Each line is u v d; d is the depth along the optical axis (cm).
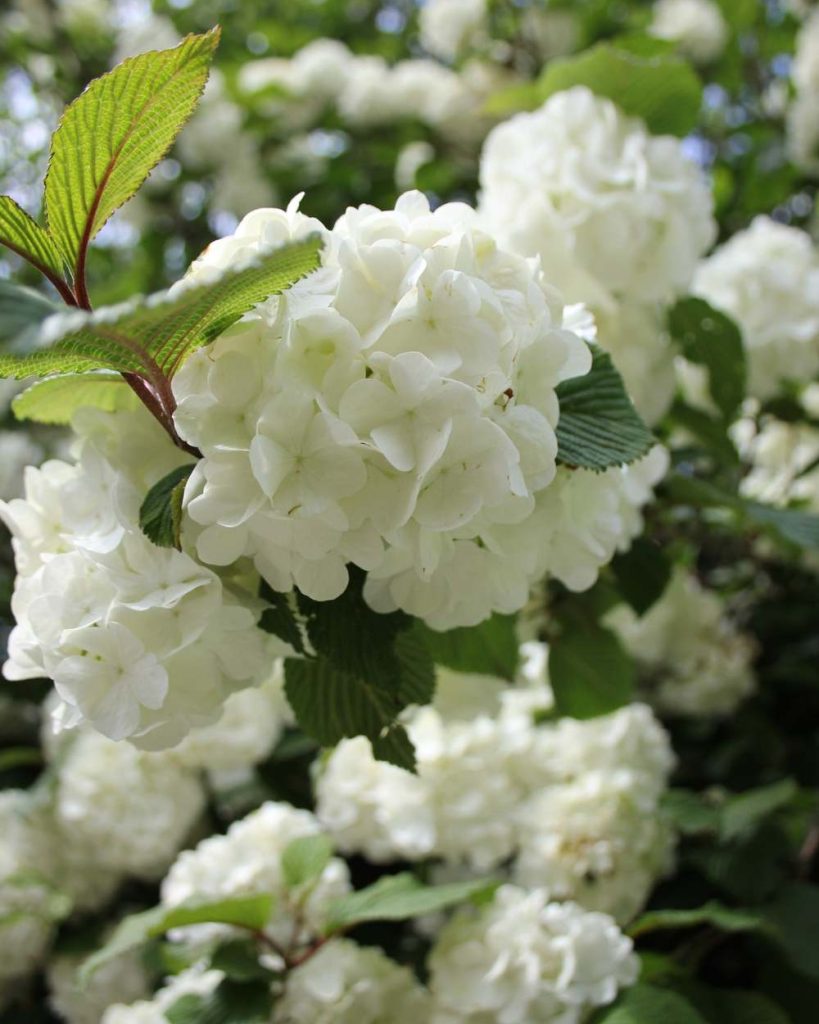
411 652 44
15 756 77
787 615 77
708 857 59
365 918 51
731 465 60
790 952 56
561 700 54
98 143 39
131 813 65
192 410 39
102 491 41
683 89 57
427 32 112
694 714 74
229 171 110
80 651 40
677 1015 49
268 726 66
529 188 53
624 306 54
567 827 57
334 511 39
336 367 39
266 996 50
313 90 112
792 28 112
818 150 99
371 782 58
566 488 43
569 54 103
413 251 39
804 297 66
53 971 67
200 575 40
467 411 38
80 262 41
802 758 74
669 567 52
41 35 115
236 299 38
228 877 54
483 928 52
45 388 43
